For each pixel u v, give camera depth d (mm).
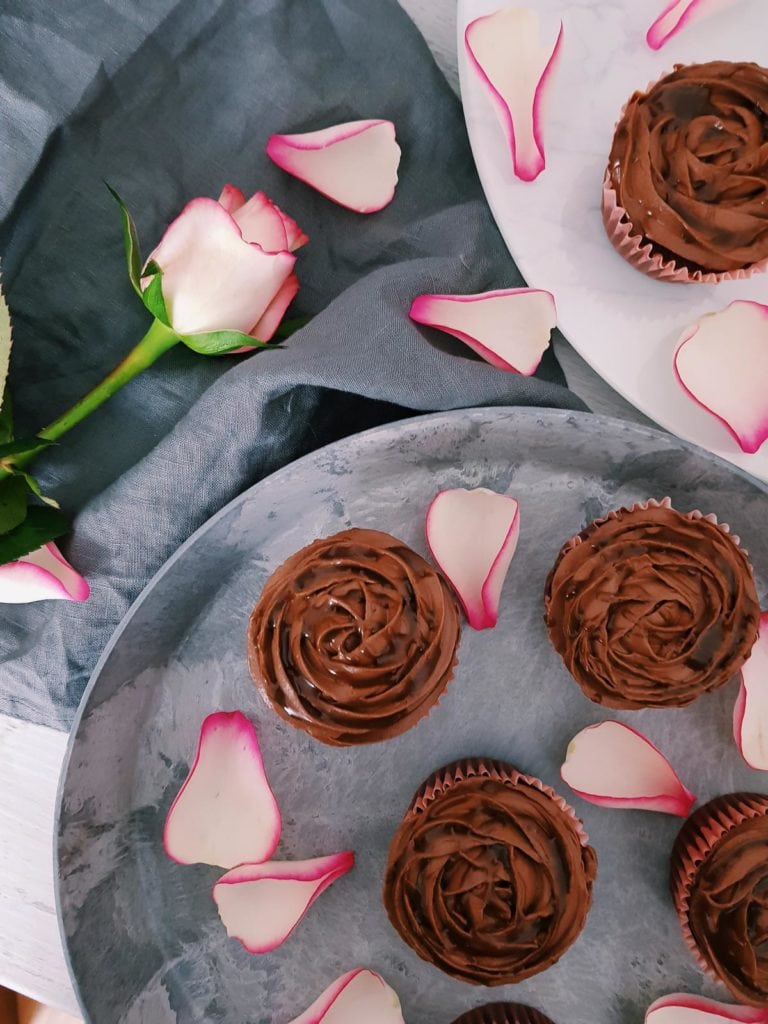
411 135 404
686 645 353
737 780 385
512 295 381
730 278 379
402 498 380
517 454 377
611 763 377
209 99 398
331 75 399
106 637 385
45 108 385
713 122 367
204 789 375
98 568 378
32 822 408
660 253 378
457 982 382
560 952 350
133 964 376
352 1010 373
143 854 384
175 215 397
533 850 348
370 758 382
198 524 381
